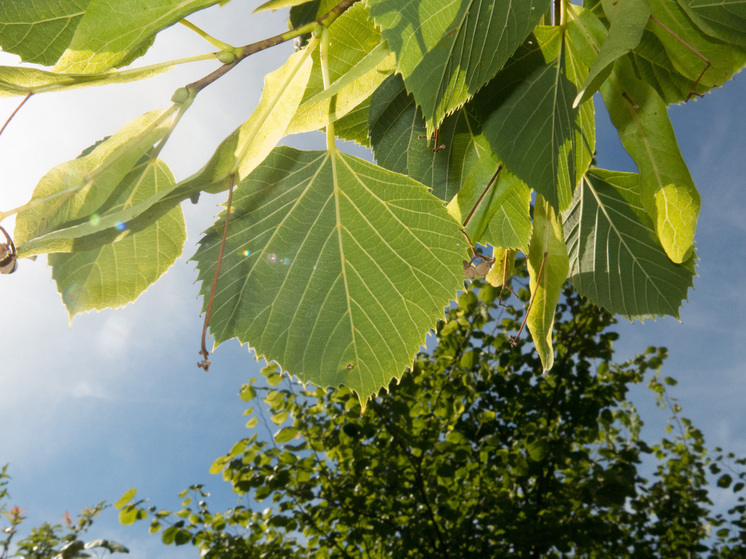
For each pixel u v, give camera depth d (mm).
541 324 257
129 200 216
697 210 229
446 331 986
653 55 259
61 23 202
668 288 303
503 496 1011
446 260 246
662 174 230
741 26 230
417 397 963
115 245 231
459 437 923
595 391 1131
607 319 1152
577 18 230
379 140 289
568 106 234
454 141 285
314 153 247
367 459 937
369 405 932
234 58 196
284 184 246
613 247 310
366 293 250
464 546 948
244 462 960
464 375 985
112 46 180
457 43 199
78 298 231
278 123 203
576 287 317
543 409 1092
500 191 253
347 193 247
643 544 1207
